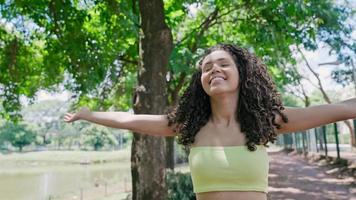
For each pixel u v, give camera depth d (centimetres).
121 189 1795
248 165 184
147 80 580
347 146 2781
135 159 572
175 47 913
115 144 8044
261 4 842
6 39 1003
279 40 889
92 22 994
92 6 920
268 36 885
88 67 845
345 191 1181
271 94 205
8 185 2567
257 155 189
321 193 1176
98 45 864
